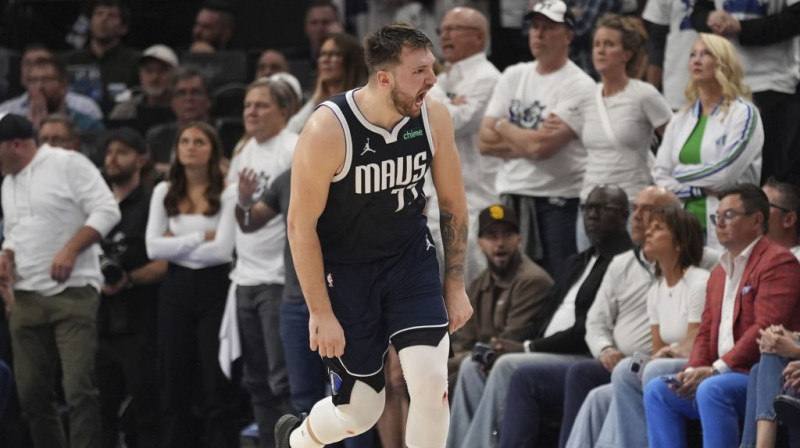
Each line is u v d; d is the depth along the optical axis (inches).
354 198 530.9
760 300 687.1
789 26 837.8
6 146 885.8
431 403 535.8
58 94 1127.6
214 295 894.4
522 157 867.4
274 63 1132.5
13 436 941.2
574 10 984.3
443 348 545.6
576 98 861.2
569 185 868.6
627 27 851.4
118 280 920.3
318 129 519.2
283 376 854.5
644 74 957.8
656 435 699.4
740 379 677.9
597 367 761.6
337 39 908.6
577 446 734.5
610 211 792.3
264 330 857.5
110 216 894.4
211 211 896.9
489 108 886.4
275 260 861.2
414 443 544.4
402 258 549.6
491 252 837.2
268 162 881.5
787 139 854.5
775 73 856.3
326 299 541.0
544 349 800.9
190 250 888.3
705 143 789.2
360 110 521.0
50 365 895.1
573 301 811.4
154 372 928.3
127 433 957.8
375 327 552.7
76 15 1376.7
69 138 1002.7
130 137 948.0
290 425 624.1
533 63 891.4
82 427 880.3
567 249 866.8
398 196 536.1
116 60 1250.0
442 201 562.3
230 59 1183.6
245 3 1321.4
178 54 1279.5
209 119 1085.1
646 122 851.4
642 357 721.0
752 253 700.7
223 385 894.4
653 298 759.1
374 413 570.6
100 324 926.4
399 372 791.7
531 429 773.9
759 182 804.6
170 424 898.1
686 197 796.6
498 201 902.4
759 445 652.1
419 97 514.9
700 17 874.1
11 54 1259.2
